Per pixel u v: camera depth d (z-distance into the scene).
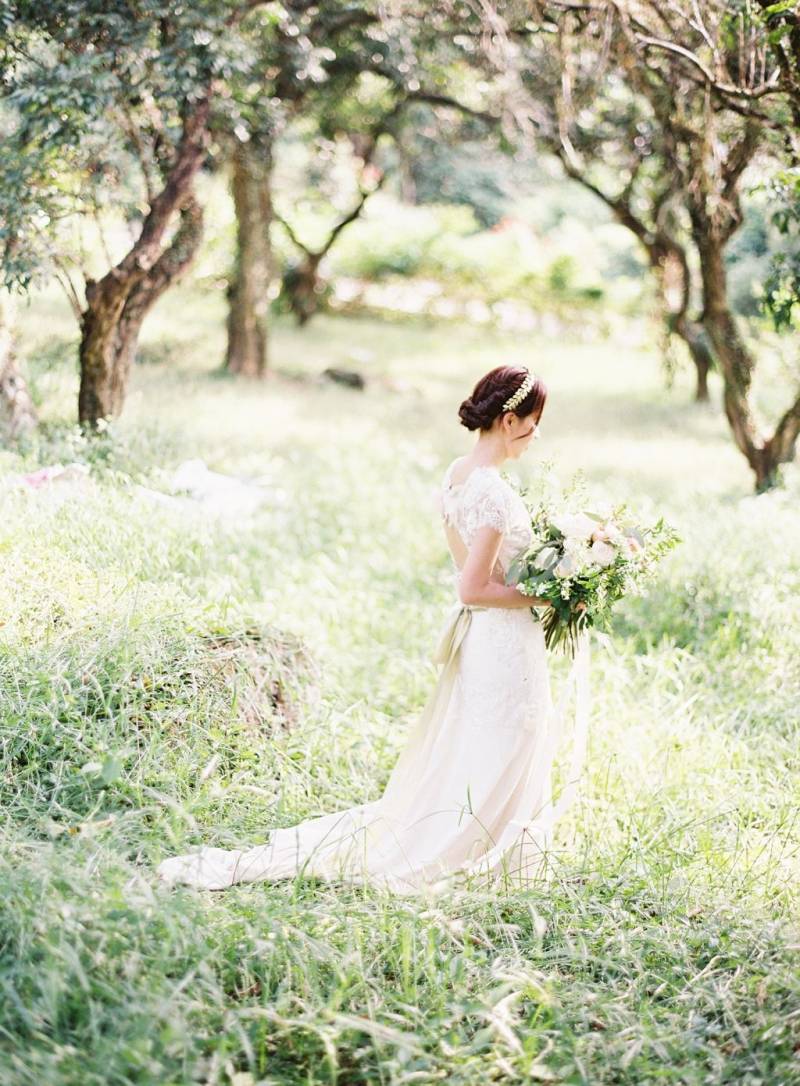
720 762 4.57
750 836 4.05
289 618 5.50
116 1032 2.53
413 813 3.86
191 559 5.61
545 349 17.91
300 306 17.41
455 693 3.86
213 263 14.06
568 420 12.09
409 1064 2.66
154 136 7.14
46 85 6.22
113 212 7.26
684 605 6.05
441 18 8.67
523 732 3.75
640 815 4.20
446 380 14.40
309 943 2.93
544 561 3.58
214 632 4.59
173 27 6.55
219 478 7.20
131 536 5.43
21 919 2.74
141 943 2.78
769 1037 2.85
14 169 6.34
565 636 3.85
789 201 6.54
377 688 5.26
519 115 9.99
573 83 8.66
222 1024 2.69
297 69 8.77
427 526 7.46
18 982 2.65
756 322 9.67
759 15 5.58
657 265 11.27
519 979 2.87
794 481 8.09
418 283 21.03
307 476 8.23
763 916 3.48
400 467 8.67
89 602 4.55
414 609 6.04
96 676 4.07
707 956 3.26
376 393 12.80
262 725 4.36
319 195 17.88
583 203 23.73
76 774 3.64
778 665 5.28
